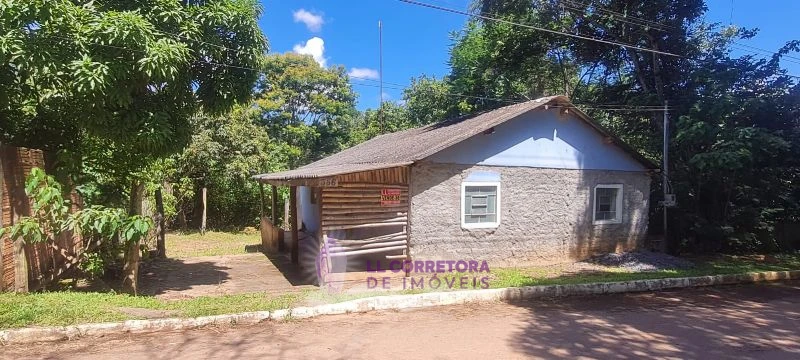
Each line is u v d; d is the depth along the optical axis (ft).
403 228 32.83
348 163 45.06
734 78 42.45
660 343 18.93
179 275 34.47
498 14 59.93
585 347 18.26
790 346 18.80
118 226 23.11
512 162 37.06
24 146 27.27
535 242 37.99
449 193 34.53
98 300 21.79
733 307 25.66
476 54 79.51
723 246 47.34
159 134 24.68
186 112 28.04
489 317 22.45
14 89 24.06
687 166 44.86
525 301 26.09
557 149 39.06
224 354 16.62
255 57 27.86
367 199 31.27
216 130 63.62
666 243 44.55
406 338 18.94
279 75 102.58
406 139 48.26
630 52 52.49
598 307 25.11
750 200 46.06
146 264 39.14
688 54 49.47
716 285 31.94
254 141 65.46
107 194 31.09
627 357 17.19
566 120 39.37
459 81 83.97
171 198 54.54
